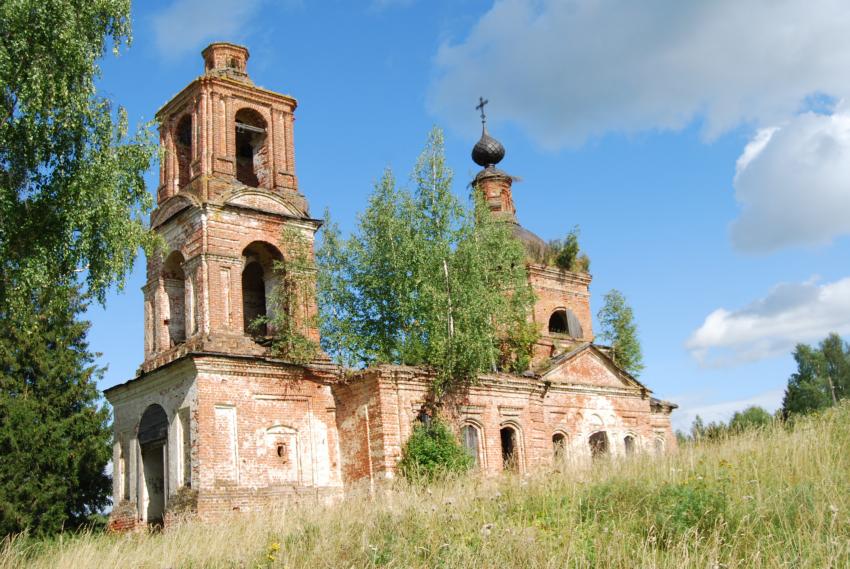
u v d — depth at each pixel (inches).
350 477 1015.0
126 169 800.9
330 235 1147.9
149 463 1053.8
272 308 1123.9
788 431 759.1
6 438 1242.0
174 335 1119.0
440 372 1042.1
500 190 1561.3
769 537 446.6
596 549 454.3
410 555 477.7
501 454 1101.1
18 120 718.5
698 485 550.6
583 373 1318.9
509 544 470.6
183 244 1087.6
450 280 1088.8
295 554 510.9
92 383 1412.4
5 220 723.4
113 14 794.2
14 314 762.2
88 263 774.5
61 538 726.5
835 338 2731.3
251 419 992.2
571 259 1509.6
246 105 1160.2
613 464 709.3
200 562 566.6
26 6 714.2
